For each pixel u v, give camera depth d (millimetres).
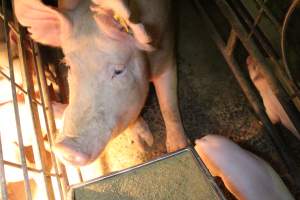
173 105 2096
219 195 1147
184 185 1208
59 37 1814
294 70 1700
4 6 1904
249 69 1969
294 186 1837
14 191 1741
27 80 1661
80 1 1685
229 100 2184
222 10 1891
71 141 1466
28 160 1814
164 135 2174
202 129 2135
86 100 1543
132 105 1710
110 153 2133
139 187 1239
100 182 1277
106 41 1566
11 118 1803
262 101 1960
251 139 2039
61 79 2312
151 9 1831
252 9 1826
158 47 1864
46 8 1571
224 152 1632
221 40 2096
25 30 2070
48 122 1643
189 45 2467
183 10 2629
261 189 1553
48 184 1358
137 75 1699
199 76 2320
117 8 1349
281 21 1793
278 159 1942
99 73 1567
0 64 1887
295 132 1734
